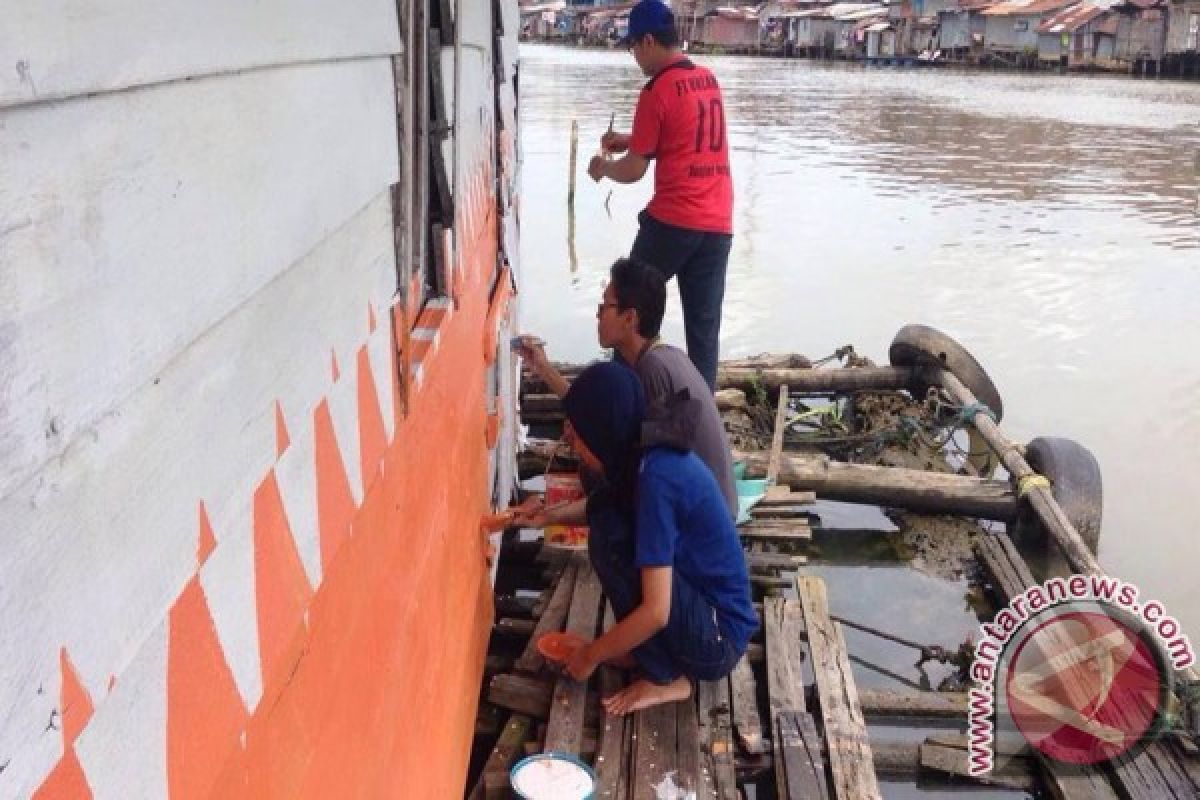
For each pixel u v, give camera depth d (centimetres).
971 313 1073
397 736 212
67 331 85
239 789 124
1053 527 532
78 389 86
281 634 138
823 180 1886
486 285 429
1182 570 583
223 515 119
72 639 87
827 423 733
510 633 425
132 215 95
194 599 111
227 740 120
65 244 84
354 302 180
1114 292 1155
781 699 385
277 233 135
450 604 290
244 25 122
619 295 392
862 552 582
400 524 216
